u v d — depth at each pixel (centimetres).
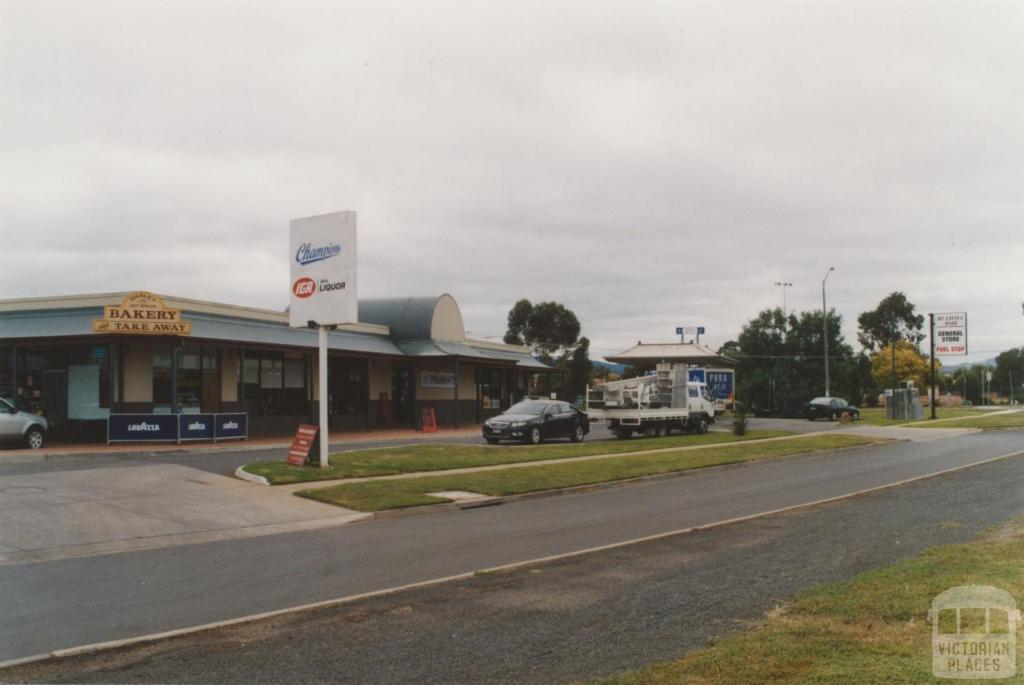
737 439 3444
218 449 2581
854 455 2944
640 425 3525
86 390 2786
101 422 2758
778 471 2392
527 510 1633
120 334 2600
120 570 1041
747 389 6706
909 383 5966
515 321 8844
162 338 2678
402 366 4344
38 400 2838
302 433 2116
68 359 2814
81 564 1086
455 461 2327
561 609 809
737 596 844
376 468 2116
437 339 4447
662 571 984
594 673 610
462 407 4725
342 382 3819
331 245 2136
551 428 3216
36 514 1383
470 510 1655
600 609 804
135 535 1287
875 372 10344
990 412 7069
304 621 777
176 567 1061
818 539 1188
